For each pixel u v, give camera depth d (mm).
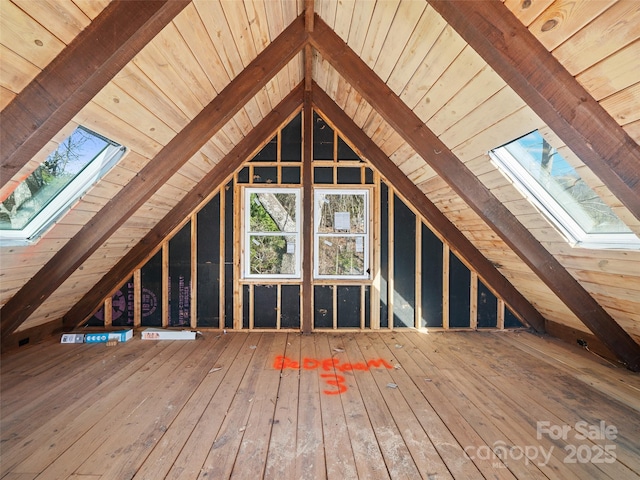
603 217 2107
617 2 1043
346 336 3770
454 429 1953
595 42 1164
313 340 3613
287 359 3047
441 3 1397
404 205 4000
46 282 2799
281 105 3705
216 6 1728
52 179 2080
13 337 3221
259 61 2436
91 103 1680
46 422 1987
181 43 1766
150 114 2066
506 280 3896
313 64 3227
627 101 1241
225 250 3969
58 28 1217
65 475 1554
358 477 1559
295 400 2273
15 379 2588
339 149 3924
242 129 3367
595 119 1350
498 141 2074
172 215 3844
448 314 4016
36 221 2268
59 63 1288
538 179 2211
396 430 1932
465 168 2557
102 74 1350
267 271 4000
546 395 2393
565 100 1354
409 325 4020
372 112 3105
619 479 1573
